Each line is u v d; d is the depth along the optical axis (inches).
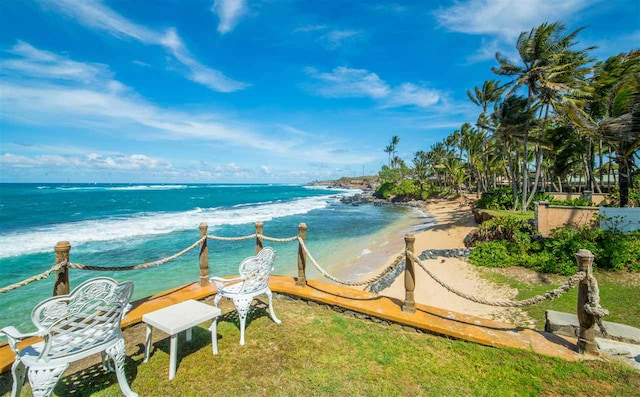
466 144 1595.7
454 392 119.9
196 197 2098.9
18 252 489.1
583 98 709.3
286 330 170.4
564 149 888.9
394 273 407.5
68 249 149.6
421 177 2576.3
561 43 690.8
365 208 1537.9
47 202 1439.5
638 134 478.6
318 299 204.8
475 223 770.2
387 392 119.5
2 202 1402.6
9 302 293.1
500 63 746.2
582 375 128.6
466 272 389.1
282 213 1207.6
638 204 600.4
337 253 542.9
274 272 422.6
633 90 486.6
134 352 146.2
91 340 105.9
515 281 340.5
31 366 95.2
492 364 137.9
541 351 145.8
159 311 138.2
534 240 438.9
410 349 151.4
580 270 143.0
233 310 197.9
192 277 380.5
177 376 127.8
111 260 456.8
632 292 271.9
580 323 144.9
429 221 981.2
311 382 125.2
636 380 125.1
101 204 1417.3
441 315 180.2
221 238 224.2
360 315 187.9
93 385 121.6
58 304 97.2
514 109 713.0
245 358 142.0
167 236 649.6
